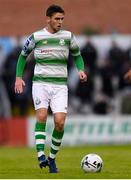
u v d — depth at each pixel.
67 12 89.44
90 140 60.22
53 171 30.03
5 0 89.06
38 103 29.78
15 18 87.94
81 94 67.56
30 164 36.53
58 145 29.92
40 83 29.89
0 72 65.81
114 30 80.25
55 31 29.86
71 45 30.14
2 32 86.69
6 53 65.62
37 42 29.86
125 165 34.94
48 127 57.66
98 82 67.25
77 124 60.00
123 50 67.06
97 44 66.81
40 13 89.06
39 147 29.55
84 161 29.83
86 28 87.19
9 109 66.56
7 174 29.86
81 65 30.56
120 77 67.00
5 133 61.12
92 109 68.12
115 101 68.06
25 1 89.75
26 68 65.19
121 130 60.78
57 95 29.80
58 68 29.88
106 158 40.03
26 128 60.66
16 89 30.45
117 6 90.31
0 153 48.31
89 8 90.06
